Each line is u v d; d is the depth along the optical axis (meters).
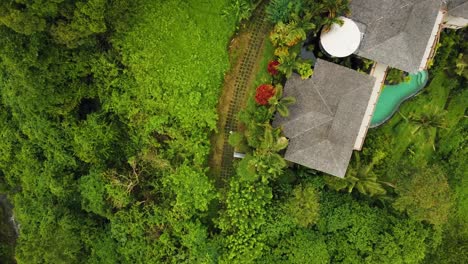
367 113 24.81
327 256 24.53
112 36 23.64
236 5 24.05
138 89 24.55
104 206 25.44
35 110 23.84
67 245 25.36
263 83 24.53
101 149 25.00
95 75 24.03
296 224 24.64
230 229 24.69
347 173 24.48
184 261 25.09
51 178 25.33
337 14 23.03
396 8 22.78
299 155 23.86
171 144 25.05
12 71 22.42
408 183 23.61
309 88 23.48
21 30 19.98
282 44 23.92
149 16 23.84
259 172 23.61
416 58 23.45
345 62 24.47
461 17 23.72
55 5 19.98
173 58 24.33
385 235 24.50
